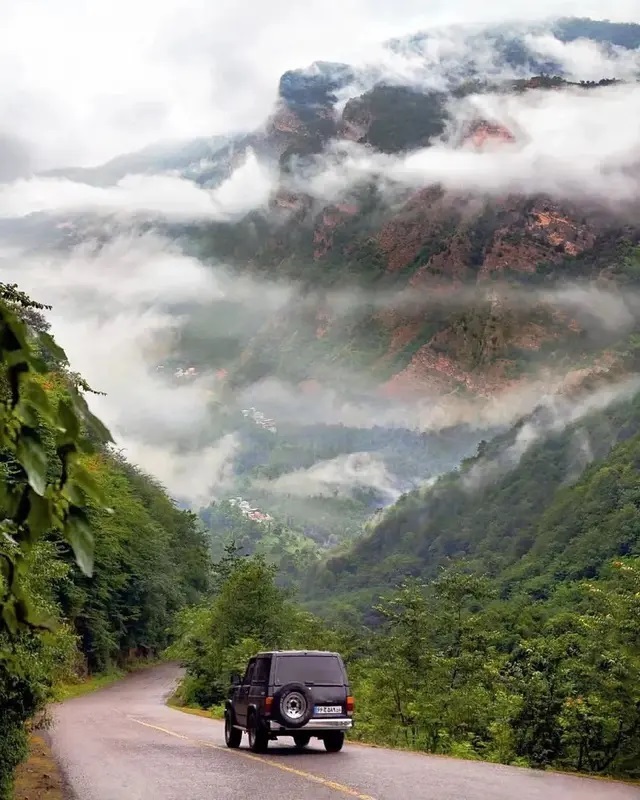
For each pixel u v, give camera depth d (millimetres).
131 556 70750
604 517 143750
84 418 1912
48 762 16594
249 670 19453
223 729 26016
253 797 11930
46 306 11805
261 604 42906
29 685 12305
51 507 1896
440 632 30703
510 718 21797
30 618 2162
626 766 19766
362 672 33781
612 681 19578
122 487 74438
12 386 1812
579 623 22781
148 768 15508
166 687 59219
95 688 57656
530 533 182375
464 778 13984
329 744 18750
